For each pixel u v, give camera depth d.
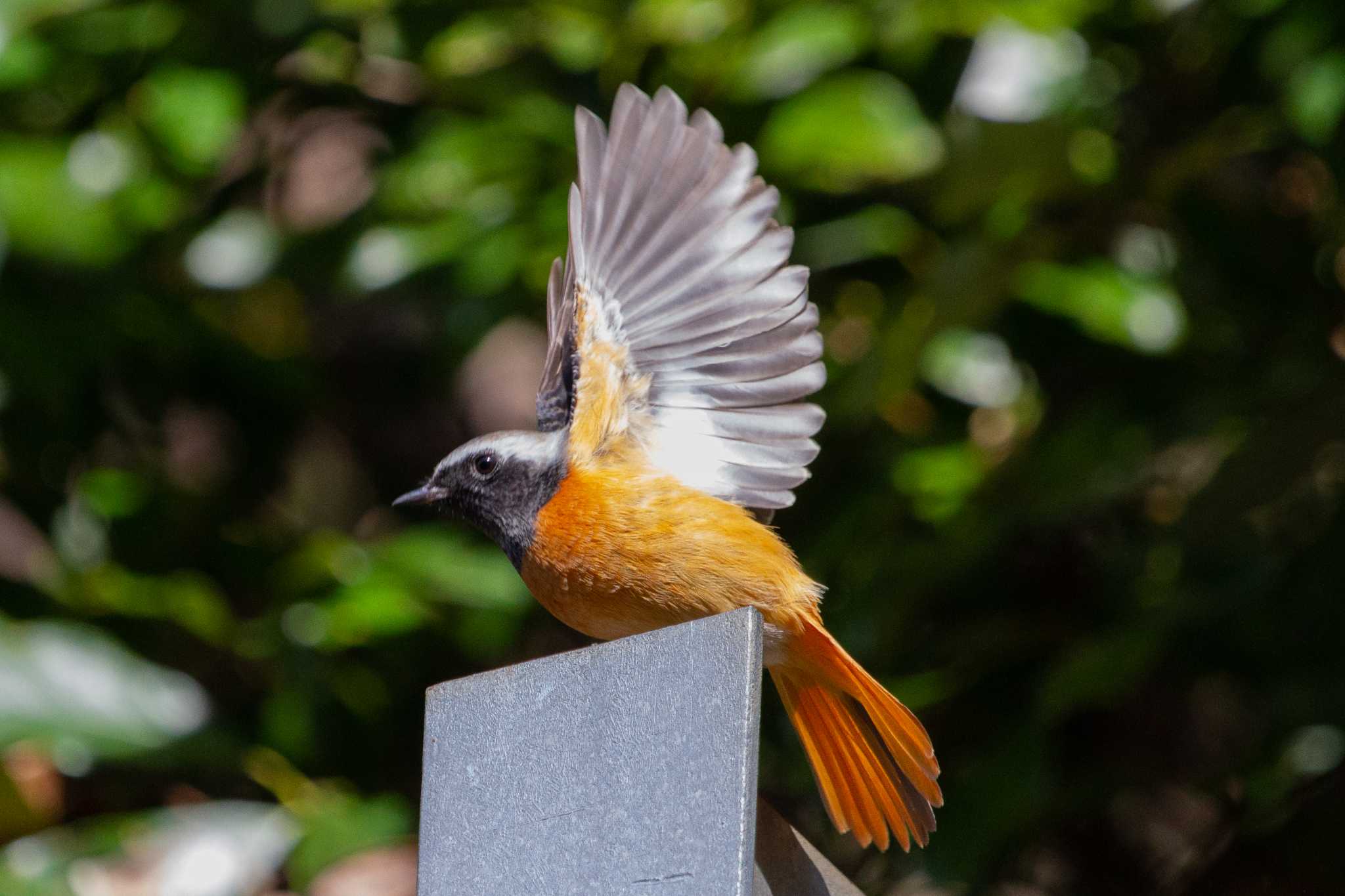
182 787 10.70
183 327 11.28
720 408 6.97
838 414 10.24
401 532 12.28
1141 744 10.82
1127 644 9.15
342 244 11.00
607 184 6.97
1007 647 10.23
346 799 9.59
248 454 12.23
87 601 10.66
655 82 10.76
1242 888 9.77
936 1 10.23
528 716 5.36
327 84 11.46
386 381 13.46
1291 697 9.12
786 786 10.58
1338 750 9.25
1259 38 9.88
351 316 13.30
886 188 11.01
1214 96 10.48
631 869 4.91
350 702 10.59
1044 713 9.33
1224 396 9.91
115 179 10.81
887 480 10.45
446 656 11.00
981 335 10.88
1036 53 10.08
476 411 13.84
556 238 10.68
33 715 9.24
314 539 10.77
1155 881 11.11
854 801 7.02
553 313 7.66
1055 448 10.13
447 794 5.52
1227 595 9.11
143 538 11.21
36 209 10.54
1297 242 10.63
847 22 10.34
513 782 5.34
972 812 9.35
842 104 10.35
